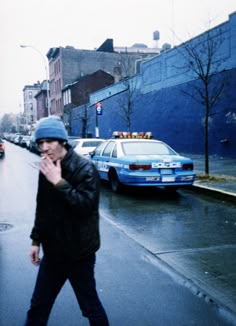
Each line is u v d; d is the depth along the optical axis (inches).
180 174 378.3
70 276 102.3
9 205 364.2
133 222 283.6
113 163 411.5
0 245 229.9
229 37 714.8
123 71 1908.2
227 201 360.8
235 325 133.0
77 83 2178.9
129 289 162.9
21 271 186.1
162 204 352.2
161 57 999.6
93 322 102.7
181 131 914.1
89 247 98.7
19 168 753.6
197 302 150.3
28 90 4571.9
